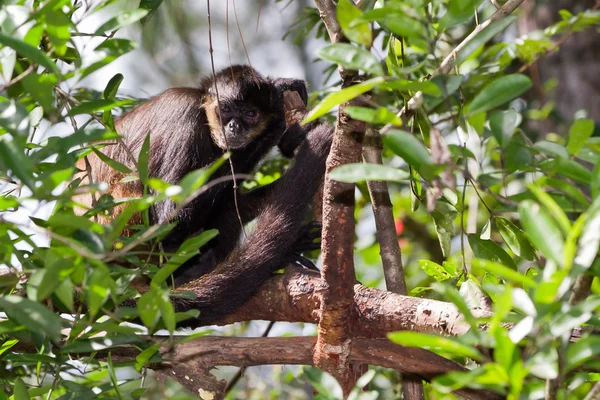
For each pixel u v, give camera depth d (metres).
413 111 8.33
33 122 7.07
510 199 6.48
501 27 5.94
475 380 5.14
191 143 13.73
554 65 16.30
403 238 15.02
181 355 8.92
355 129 7.17
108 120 8.06
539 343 5.31
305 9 13.46
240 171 14.16
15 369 10.29
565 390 5.96
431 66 9.99
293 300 9.53
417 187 9.75
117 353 9.15
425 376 8.77
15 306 5.71
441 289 5.12
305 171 10.57
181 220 12.05
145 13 6.35
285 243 10.05
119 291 6.95
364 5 7.50
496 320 5.00
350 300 8.00
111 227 6.09
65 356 8.51
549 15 16.05
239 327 14.75
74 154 7.49
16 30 6.04
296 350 8.83
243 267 9.87
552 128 15.36
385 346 8.80
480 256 8.70
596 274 5.62
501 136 6.00
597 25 14.98
